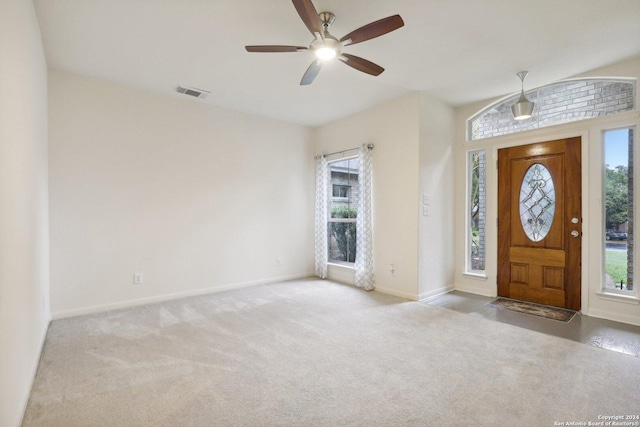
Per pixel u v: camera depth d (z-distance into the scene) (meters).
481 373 2.35
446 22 2.64
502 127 4.42
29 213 2.21
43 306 2.94
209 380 2.26
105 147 3.75
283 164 5.40
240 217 4.89
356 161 5.16
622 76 3.36
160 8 2.43
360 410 1.93
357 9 2.46
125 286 3.89
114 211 3.81
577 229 3.71
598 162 3.54
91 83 3.66
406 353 2.68
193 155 4.42
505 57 3.24
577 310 3.71
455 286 4.79
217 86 3.92
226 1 2.34
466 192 4.70
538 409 1.93
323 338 2.98
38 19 2.55
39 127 2.73
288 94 4.20
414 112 4.21
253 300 4.20
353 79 3.75
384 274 4.61
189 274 4.39
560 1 2.37
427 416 1.87
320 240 5.56
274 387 2.18
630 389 2.13
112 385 2.19
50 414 1.88
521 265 4.18
